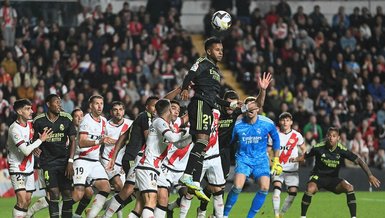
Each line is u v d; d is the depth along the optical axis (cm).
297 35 6700
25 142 2872
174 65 6206
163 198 2703
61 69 5925
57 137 2923
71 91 5594
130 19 6456
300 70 6394
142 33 6350
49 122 2922
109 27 6328
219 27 2781
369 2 7694
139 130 2841
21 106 2881
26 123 2906
